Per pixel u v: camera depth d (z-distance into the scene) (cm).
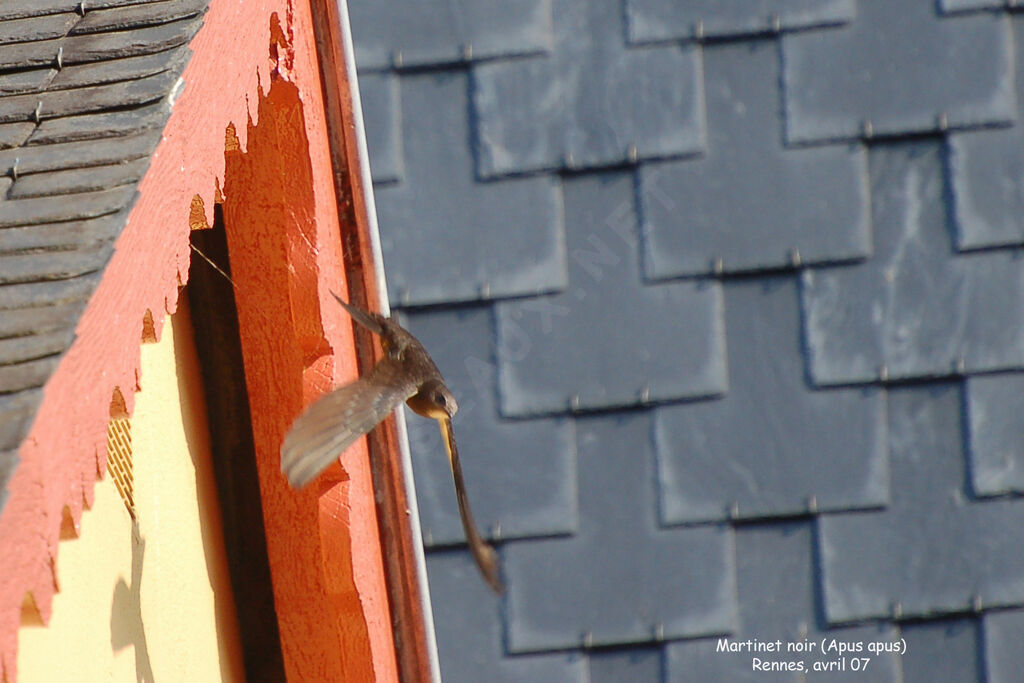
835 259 1544
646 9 1606
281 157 1193
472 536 738
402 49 1609
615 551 1498
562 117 1586
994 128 1573
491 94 1595
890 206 1557
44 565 591
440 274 1550
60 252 675
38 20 870
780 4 1602
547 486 1510
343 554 1214
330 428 681
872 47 1596
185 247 816
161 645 1075
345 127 1327
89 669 911
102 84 806
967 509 1501
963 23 1602
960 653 1474
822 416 1519
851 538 1495
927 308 1536
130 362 711
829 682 1462
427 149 1586
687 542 1497
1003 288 1541
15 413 581
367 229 1345
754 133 1576
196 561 1188
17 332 627
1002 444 1508
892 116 1573
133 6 877
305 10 1258
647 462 1512
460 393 1529
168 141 782
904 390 1529
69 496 619
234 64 965
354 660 1262
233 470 1280
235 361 1267
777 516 1502
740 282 1549
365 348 1368
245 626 1298
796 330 1533
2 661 550
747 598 1484
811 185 1562
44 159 744
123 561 1000
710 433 1518
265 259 1218
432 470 1519
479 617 1488
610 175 1573
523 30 1605
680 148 1573
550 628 1482
